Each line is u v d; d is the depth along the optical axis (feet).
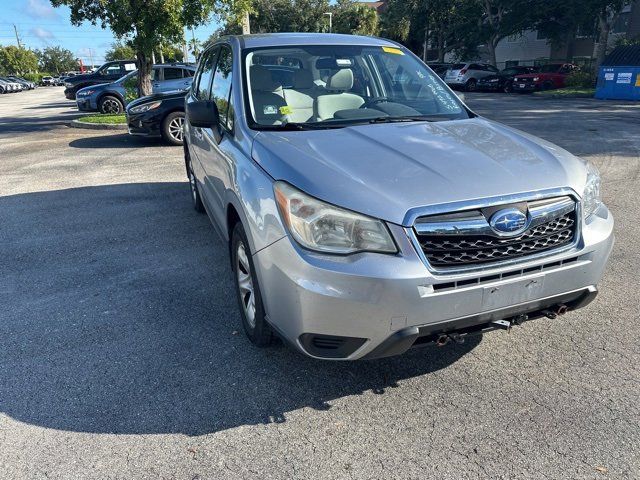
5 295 13.56
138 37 45.70
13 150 36.81
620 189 22.20
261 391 9.46
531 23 111.65
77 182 26.12
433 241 7.86
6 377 10.01
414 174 8.44
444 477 7.47
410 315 7.75
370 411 8.89
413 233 7.74
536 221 8.32
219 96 13.65
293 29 166.81
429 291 7.75
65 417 8.86
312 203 8.02
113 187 24.90
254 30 169.48
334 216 7.88
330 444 8.17
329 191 8.04
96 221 19.65
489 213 8.05
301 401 9.18
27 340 11.32
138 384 9.71
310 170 8.52
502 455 7.85
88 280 14.35
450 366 10.10
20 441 8.33
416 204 7.85
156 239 17.49
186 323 11.90
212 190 13.38
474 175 8.48
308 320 8.01
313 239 7.96
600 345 10.64
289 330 8.45
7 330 11.76
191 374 9.98
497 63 153.28
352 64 13.08
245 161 10.00
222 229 12.46
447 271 7.86
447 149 9.48
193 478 7.55
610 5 90.89
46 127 50.75
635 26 116.78
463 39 132.05
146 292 13.52
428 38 147.84
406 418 8.70
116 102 56.75
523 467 7.61
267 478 7.54
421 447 8.05
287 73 12.39
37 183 26.12
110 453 8.05
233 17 50.26
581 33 120.57
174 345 11.00
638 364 9.96
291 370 10.05
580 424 8.44
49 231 18.62
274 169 8.92
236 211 10.41
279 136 10.27
